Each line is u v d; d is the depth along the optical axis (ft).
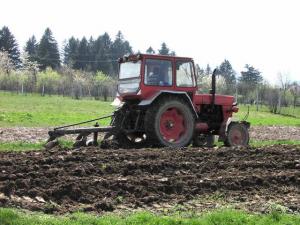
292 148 38.68
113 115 42.93
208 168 31.14
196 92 44.24
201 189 26.78
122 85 43.93
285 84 197.98
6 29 337.31
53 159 30.42
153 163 30.45
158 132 40.55
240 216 21.90
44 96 190.49
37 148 43.09
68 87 220.64
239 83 197.98
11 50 336.08
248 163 32.45
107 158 31.55
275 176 29.53
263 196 26.58
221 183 27.78
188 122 42.09
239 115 122.52
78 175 27.71
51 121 79.92
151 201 24.67
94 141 41.27
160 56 42.01
